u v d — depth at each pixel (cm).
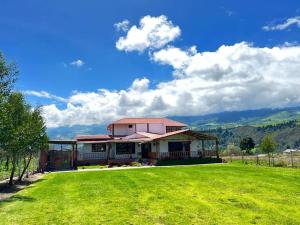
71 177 3300
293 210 1550
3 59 2228
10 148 2620
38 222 1418
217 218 1427
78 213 1576
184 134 5244
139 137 6003
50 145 5275
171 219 1423
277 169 3406
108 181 2817
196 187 2291
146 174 3266
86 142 5834
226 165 4222
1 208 1742
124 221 1409
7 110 2372
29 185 2891
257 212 1520
